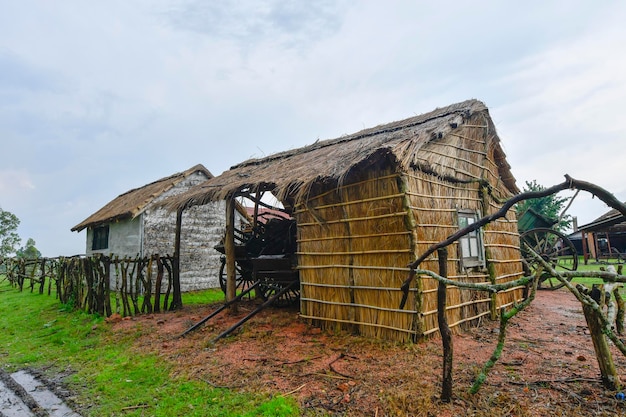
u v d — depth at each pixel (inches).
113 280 537.0
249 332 246.1
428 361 173.9
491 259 278.2
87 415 149.5
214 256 557.3
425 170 228.8
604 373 137.3
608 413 120.3
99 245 604.4
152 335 259.3
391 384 151.0
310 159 281.6
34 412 155.3
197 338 243.4
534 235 486.9
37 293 496.4
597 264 710.5
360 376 161.5
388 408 130.7
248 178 305.3
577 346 193.9
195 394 158.4
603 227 668.7
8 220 1010.7
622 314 146.8
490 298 266.4
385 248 213.8
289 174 250.2
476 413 123.9
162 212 508.1
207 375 178.7
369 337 215.9
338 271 237.8
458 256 243.8
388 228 213.2
